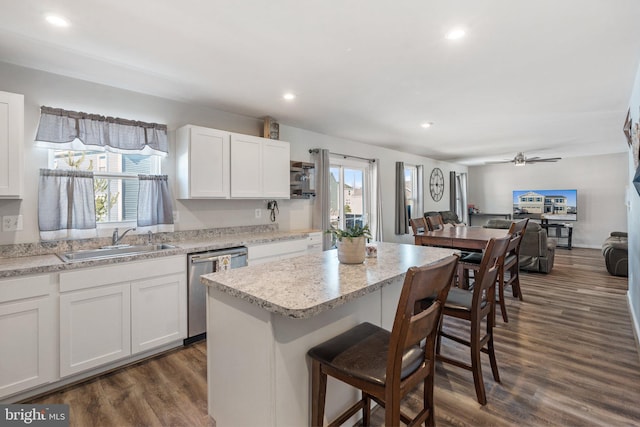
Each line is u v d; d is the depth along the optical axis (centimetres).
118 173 299
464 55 234
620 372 233
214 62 244
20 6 173
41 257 242
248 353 146
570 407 195
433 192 808
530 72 265
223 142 338
